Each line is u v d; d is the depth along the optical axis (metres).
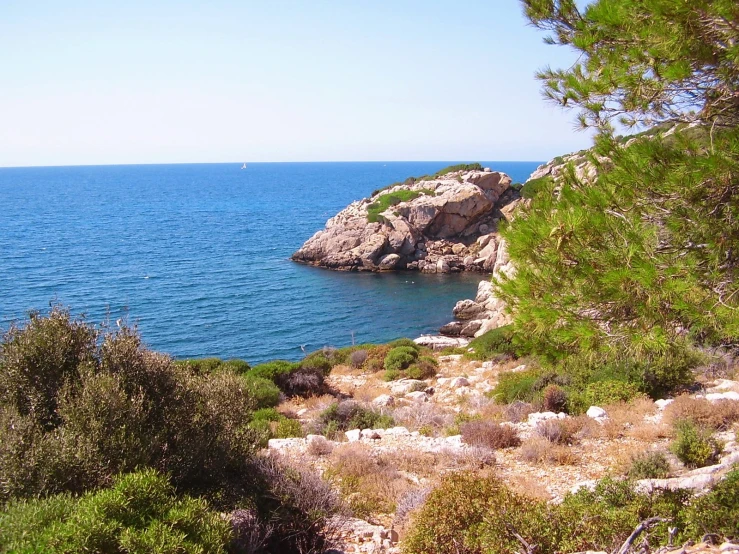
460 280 76.56
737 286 6.34
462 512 8.09
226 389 10.43
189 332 54.62
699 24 6.03
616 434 15.22
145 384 9.06
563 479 12.47
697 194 6.45
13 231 124.19
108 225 138.25
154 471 7.29
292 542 8.77
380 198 96.44
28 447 7.53
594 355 7.38
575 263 7.13
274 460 10.32
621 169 6.95
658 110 7.20
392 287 73.50
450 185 89.50
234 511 8.50
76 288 69.81
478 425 15.94
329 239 87.31
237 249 102.38
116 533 6.41
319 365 31.02
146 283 74.12
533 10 8.23
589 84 7.15
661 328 6.62
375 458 14.03
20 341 8.78
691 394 18.42
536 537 7.34
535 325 7.72
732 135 6.21
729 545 6.25
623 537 7.18
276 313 61.78
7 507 6.60
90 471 7.50
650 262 6.54
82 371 8.59
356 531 9.59
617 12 6.79
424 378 29.92
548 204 7.79
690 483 9.70
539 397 19.61
